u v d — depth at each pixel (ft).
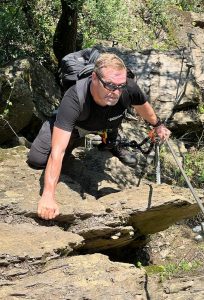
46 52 27.48
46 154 15.90
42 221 14.23
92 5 31.37
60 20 26.27
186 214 15.99
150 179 20.58
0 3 25.57
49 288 11.81
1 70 20.25
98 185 17.04
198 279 12.71
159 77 25.54
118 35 32.89
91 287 11.96
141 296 11.98
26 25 26.35
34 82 21.50
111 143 17.22
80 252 15.23
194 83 25.66
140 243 17.04
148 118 15.56
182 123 24.81
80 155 18.81
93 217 14.51
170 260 17.83
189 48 27.55
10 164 16.22
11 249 12.62
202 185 22.72
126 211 14.74
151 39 34.63
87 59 15.37
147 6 36.81
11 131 20.06
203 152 24.82
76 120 14.12
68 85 15.29
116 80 13.25
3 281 12.01
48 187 13.66
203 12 40.73
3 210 14.12
